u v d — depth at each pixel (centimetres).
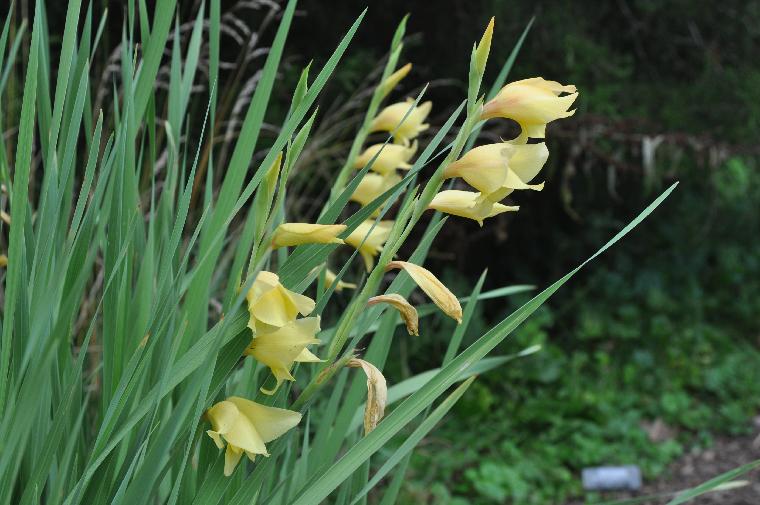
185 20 369
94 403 179
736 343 633
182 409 87
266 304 92
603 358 566
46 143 120
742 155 618
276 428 98
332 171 433
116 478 100
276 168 95
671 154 577
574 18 586
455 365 99
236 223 321
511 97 100
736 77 619
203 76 386
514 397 513
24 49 276
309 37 508
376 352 138
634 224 95
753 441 514
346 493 125
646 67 656
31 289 99
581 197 625
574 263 637
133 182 115
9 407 90
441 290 100
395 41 141
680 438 520
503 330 99
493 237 618
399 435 286
